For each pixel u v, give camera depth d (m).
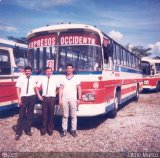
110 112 9.91
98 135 7.43
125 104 14.76
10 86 10.01
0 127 8.44
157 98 18.27
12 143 6.65
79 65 7.67
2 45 9.84
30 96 7.20
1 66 9.63
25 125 7.65
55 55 7.93
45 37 8.15
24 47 11.25
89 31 7.75
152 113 11.31
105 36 8.76
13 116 10.48
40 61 8.19
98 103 7.67
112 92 9.55
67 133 7.65
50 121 7.42
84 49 7.69
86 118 10.02
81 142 6.73
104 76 8.16
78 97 7.21
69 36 7.86
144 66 22.33
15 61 10.51
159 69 23.41
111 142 6.73
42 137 7.21
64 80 7.08
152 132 7.78
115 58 9.98
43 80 7.38
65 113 7.20
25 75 7.24
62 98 7.16
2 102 9.56
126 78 12.66
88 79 7.54
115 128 8.31
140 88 18.06
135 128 8.30
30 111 7.33
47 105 7.39
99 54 7.85
